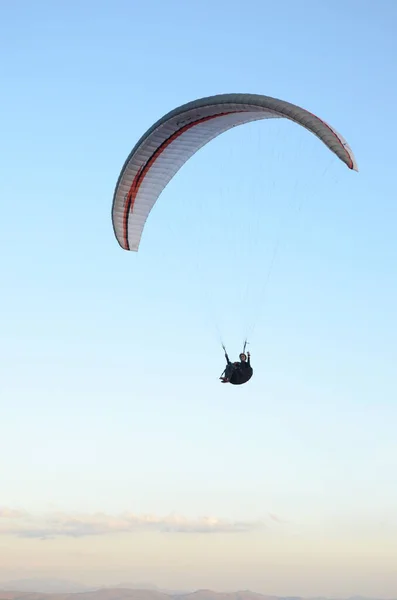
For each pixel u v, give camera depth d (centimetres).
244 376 4353
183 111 4488
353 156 4088
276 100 4281
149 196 4888
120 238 4959
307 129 4212
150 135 4612
